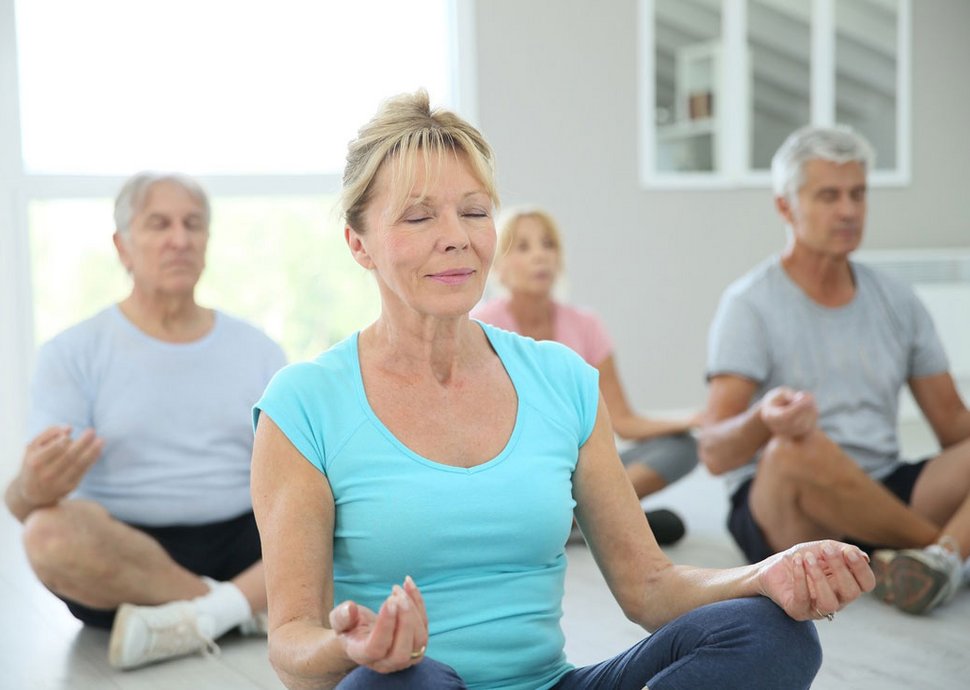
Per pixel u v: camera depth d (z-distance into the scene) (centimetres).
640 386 574
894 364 300
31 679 243
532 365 152
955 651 242
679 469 367
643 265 570
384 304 146
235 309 531
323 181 518
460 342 148
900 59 608
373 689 120
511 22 537
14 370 472
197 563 273
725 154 579
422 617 117
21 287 472
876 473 300
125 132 487
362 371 146
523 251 353
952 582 265
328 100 518
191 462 269
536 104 544
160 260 261
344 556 141
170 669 247
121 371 264
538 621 144
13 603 304
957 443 305
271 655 130
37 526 247
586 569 321
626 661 139
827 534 286
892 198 620
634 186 565
